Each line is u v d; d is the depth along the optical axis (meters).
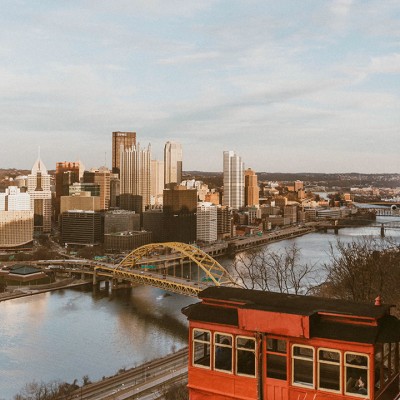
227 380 32.84
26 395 150.62
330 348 29.75
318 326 30.42
